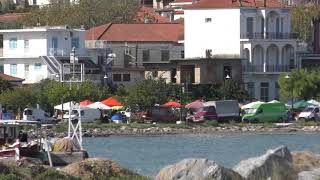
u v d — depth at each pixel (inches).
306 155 4008.4
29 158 5703.7
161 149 7657.5
